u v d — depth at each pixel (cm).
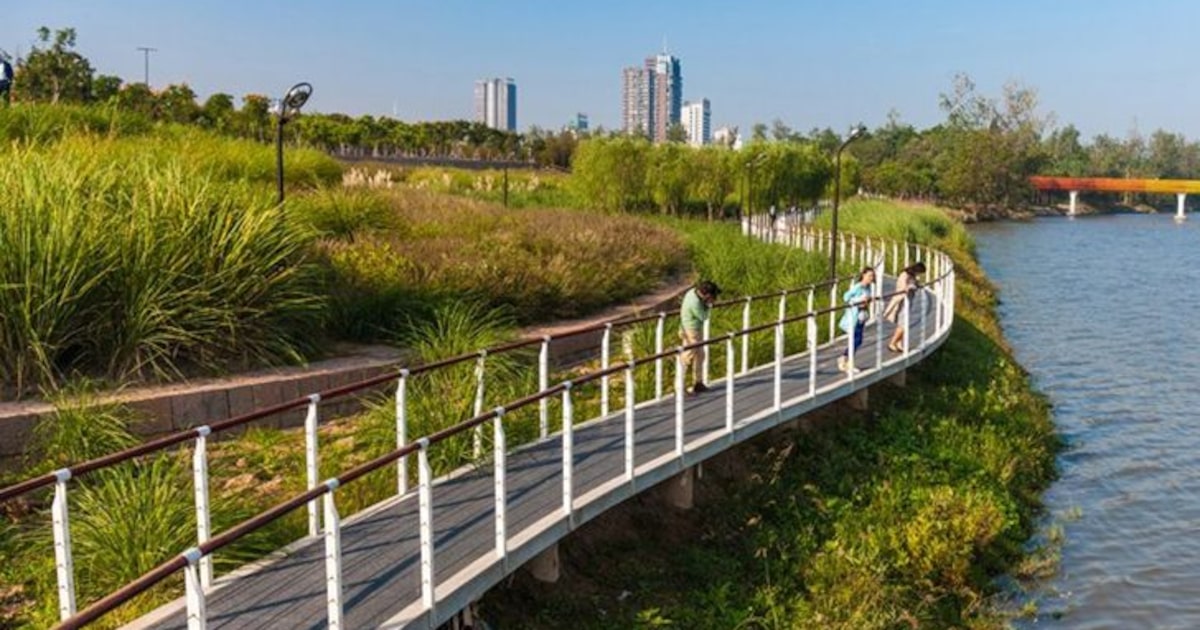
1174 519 1470
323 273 1367
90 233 1084
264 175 2325
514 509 879
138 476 866
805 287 1755
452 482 955
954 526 1231
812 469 1329
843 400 1565
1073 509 1502
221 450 1031
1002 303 3691
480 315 1512
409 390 1090
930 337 1861
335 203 1933
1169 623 1143
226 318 1147
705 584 1009
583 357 1565
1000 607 1153
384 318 1392
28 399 1001
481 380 1059
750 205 4503
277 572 743
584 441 1103
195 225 1177
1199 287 4297
